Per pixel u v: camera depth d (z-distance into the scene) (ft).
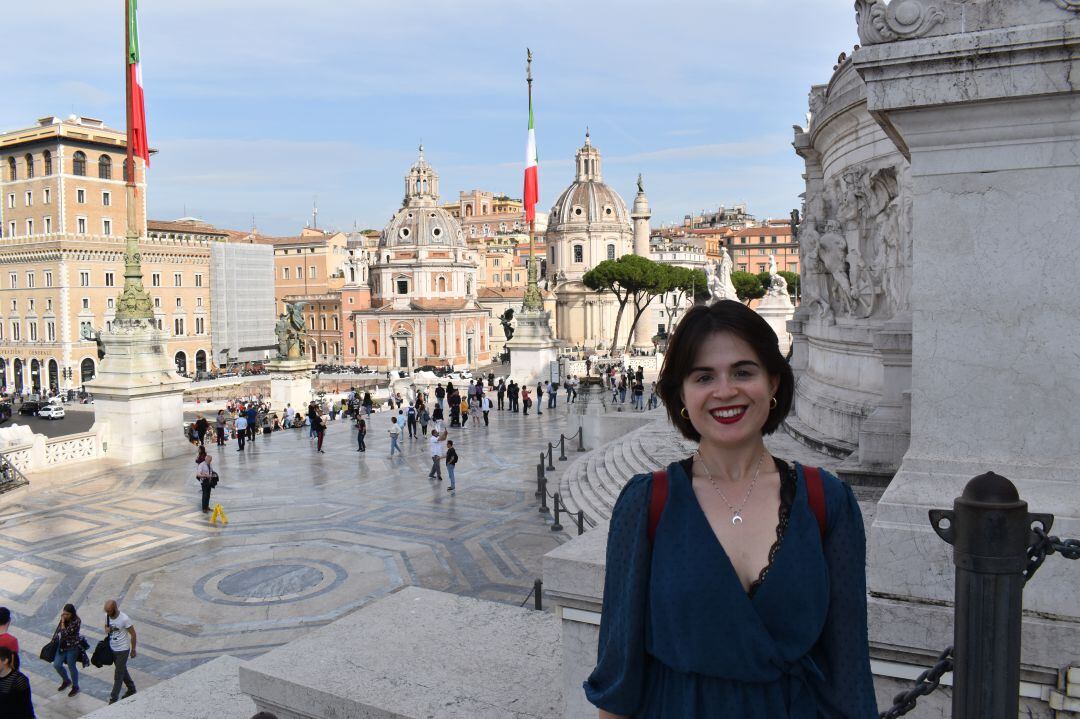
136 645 41.78
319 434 96.73
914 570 13.28
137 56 89.61
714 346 7.89
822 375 54.08
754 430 7.88
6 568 53.31
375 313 358.43
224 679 20.61
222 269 334.24
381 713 15.61
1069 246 12.75
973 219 13.30
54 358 289.74
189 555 55.77
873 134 43.57
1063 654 11.98
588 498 59.82
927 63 12.94
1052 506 12.75
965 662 8.09
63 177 287.89
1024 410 13.17
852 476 30.45
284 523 63.52
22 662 40.37
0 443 78.54
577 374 209.05
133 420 87.86
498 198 641.40
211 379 273.54
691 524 7.79
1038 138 12.77
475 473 81.20
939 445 13.78
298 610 45.80
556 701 15.75
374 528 61.52
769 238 470.80
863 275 45.80
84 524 63.67
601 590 14.58
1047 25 12.14
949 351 13.62
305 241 420.36
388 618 19.85
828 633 7.73
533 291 183.52
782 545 7.59
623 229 383.04
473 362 363.15
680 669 7.62
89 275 291.58
